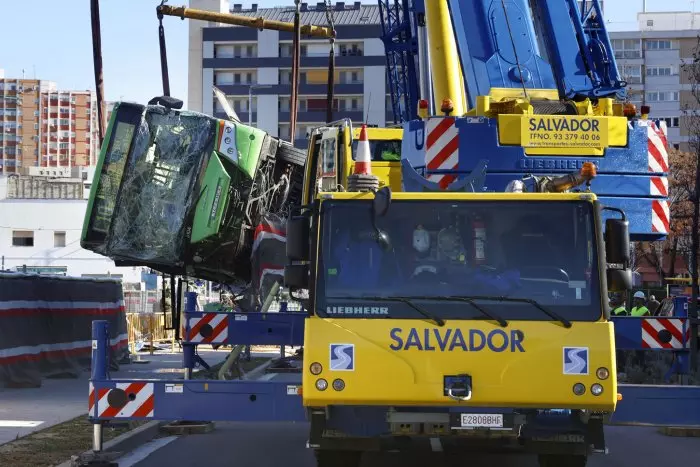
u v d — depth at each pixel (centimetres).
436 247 920
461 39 1502
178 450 1233
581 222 922
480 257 918
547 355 887
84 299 2281
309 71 12206
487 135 1288
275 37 12288
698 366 1861
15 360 1892
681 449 1270
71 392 1800
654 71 12412
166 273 1933
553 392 884
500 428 893
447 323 891
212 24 12419
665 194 1316
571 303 902
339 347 891
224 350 3294
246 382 1020
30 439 1225
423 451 1224
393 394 883
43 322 2036
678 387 989
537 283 909
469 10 1511
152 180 1825
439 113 1551
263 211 1892
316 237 922
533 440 939
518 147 1287
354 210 928
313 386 888
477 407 894
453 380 881
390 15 2888
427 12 1582
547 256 917
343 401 886
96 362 1045
